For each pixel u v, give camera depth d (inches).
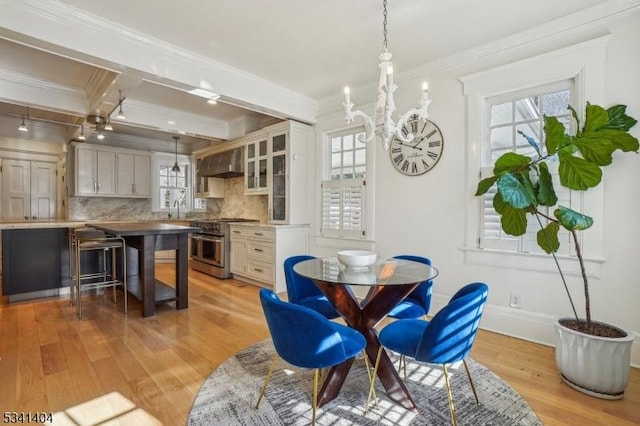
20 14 86.4
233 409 71.1
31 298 152.8
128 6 92.1
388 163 142.8
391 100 70.7
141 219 255.1
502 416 68.8
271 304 61.7
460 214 121.5
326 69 134.7
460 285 121.8
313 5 91.7
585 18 95.1
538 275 105.0
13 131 203.6
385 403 73.9
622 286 90.7
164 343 104.9
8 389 77.6
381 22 100.0
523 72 106.6
